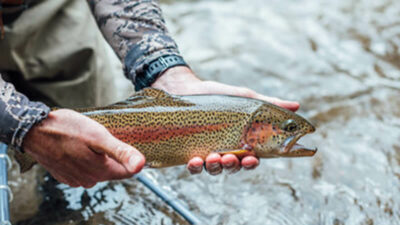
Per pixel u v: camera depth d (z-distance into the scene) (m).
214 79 1.41
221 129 0.82
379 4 1.94
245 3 1.96
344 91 1.36
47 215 0.95
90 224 0.93
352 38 1.68
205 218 0.95
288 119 0.82
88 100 1.14
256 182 1.04
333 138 1.17
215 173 0.83
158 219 0.95
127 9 0.93
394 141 1.16
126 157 0.72
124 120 0.82
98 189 1.00
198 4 1.92
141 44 0.91
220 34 1.69
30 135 0.77
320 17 1.84
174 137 0.82
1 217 0.87
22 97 0.77
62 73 1.12
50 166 0.80
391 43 1.64
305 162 1.09
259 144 0.82
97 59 1.13
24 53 1.07
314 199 0.99
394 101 1.32
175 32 1.69
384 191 1.02
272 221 0.94
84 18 1.12
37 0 1.06
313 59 1.55
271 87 1.38
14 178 1.03
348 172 1.06
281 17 1.84
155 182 1.03
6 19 1.05
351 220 0.95
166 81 0.90
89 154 0.77
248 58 1.54
